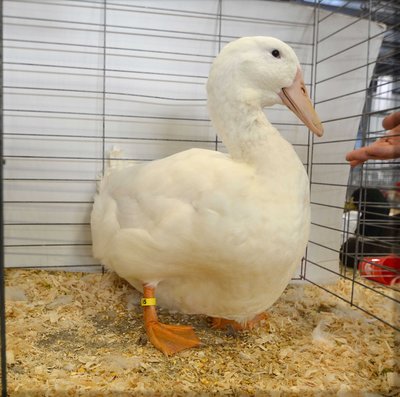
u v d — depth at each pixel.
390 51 2.27
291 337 1.54
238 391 1.17
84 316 1.61
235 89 1.35
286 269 1.30
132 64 2.00
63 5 1.90
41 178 1.99
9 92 1.91
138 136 2.05
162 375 1.22
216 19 2.04
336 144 2.19
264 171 1.27
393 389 1.23
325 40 2.13
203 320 1.63
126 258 1.40
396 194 2.18
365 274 2.07
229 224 1.19
